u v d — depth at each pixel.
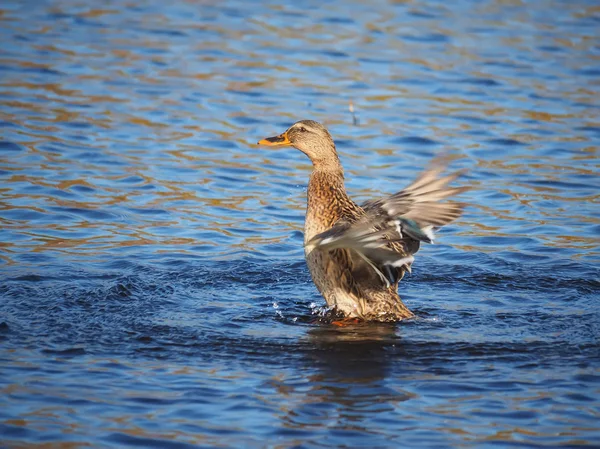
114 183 14.79
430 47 22.38
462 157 16.27
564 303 10.79
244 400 8.15
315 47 22.02
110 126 17.11
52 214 13.48
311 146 10.79
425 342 9.50
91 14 24.11
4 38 21.66
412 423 7.79
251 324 10.03
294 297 11.00
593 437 7.58
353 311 10.27
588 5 26.44
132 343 9.34
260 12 24.83
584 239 13.03
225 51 21.59
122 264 11.80
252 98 18.81
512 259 12.30
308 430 7.64
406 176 15.40
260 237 13.05
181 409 7.97
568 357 9.14
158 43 21.98
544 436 7.59
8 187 14.30
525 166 15.98
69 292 10.70
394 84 19.86
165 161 15.78
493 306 10.68
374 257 9.54
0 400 8.00
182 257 12.16
